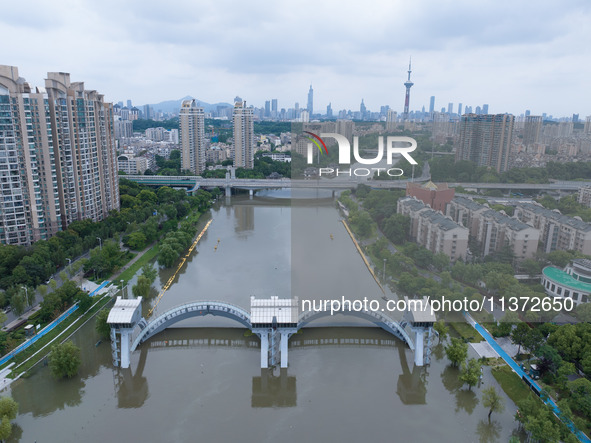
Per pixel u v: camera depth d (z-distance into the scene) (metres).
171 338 184.38
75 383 156.75
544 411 124.94
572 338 147.62
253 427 135.25
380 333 183.62
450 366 164.25
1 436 127.75
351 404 145.00
